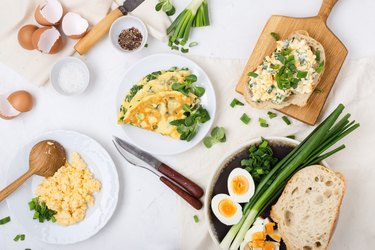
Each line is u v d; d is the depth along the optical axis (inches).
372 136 39.4
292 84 36.6
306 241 37.4
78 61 40.6
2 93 41.9
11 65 41.3
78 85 40.8
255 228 38.1
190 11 39.1
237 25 40.6
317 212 37.0
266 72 37.2
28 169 41.0
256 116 40.6
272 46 38.8
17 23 41.0
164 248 41.2
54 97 41.8
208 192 38.4
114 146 41.5
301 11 40.0
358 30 39.5
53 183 40.6
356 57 39.6
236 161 38.7
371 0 39.3
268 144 38.4
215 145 40.9
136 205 41.4
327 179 36.6
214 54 40.8
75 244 41.7
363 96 39.5
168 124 39.4
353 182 39.6
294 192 37.4
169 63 40.4
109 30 40.3
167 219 41.3
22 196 41.1
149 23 40.4
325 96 38.4
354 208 39.6
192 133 39.2
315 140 36.0
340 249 39.6
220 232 39.0
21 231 42.0
